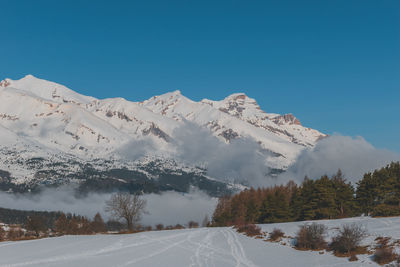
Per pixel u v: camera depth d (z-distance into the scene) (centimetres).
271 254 3784
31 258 3369
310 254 3625
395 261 2842
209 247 4441
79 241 5141
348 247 3447
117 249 4131
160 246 4472
